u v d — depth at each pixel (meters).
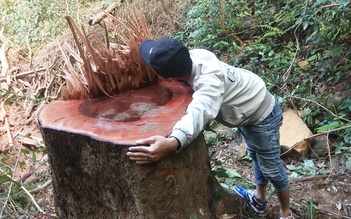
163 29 6.04
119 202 2.43
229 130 4.21
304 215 3.06
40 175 4.16
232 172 3.48
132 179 2.24
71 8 6.89
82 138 2.26
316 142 3.75
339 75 4.13
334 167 3.53
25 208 3.56
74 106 2.56
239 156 3.87
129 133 2.22
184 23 5.94
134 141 2.15
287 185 2.80
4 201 3.58
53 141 2.37
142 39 2.76
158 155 2.10
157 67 2.25
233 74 2.44
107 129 2.27
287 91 4.27
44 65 6.14
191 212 2.51
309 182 3.44
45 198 3.73
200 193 2.65
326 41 4.32
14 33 7.02
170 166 2.28
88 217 2.63
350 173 3.43
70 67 2.70
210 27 5.35
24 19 7.05
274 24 5.13
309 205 2.97
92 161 2.31
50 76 5.92
